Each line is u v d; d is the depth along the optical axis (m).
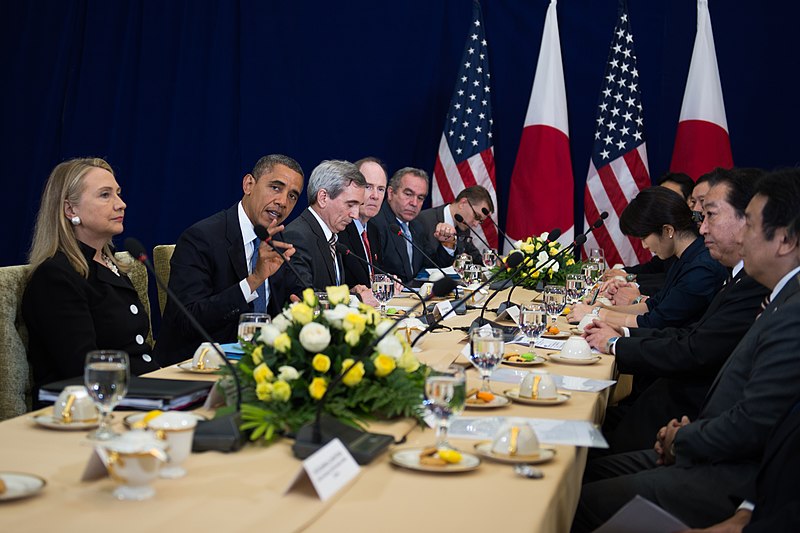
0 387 2.50
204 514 1.20
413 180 5.43
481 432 1.73
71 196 2.58
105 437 1.54
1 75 6.93
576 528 2.07
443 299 4.09
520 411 1.95
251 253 3.21
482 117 6.50
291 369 1.65
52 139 6.89
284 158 3.22
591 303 4.18
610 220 6.30
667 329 2.90
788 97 6.21
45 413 1.75
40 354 2.54
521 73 6.66
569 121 6.61
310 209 3.92
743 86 6.28
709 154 6.09
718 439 1.92
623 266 5.90
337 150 6.84
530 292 4.62
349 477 1.38
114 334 2.64
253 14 6.75
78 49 6.87
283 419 1.60
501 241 6.65
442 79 6.78
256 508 1.23
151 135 6.82
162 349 3.04
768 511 1.62
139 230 6.87
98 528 1.13
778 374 1.84
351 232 4.67
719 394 2.08
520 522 1.24
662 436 2.24
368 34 6.75
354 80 6.79
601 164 6.34
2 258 6.98
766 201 2.00
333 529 1.18
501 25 6.66
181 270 3.07
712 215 2.62
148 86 6.80
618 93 6.35
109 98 6.84
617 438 2.78
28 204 6.91
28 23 6.89
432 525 1.21
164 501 1.24
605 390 2.30
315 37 6.77
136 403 1.76
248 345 1.84
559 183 6.39
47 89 6.88
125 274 2.80
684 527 1.48
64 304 2.48
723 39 6.29
